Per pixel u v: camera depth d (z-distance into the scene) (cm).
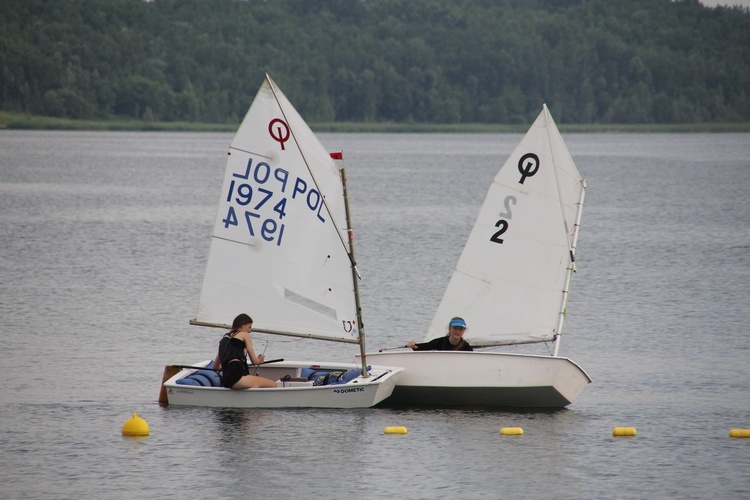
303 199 9038
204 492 6681
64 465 7150
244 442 7656
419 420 8331
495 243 9412
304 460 7288
